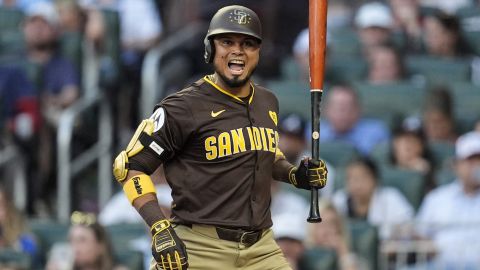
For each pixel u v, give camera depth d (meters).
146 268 33.50
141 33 45.81
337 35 44.56
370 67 41.72
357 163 34.06
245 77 18.83
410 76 42.03
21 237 34.72
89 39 41.59
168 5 46.41
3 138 39.69
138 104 43.47
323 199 32.88
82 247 32.19
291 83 40.81
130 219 36.41
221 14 18.77
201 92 19.03
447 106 38.19
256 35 18.69
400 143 36.38
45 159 39.75
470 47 43.91
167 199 33.34
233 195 18.95
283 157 20.25
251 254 19.12
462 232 32.16
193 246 19.00
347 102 38.28
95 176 40.47
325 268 31.02
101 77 41.62
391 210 33.97
